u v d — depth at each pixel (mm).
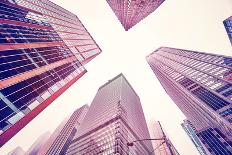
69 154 84312
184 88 82812
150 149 96312
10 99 28641
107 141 72000
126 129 82000
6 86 28359
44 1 87188
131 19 106125
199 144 126250
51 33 61312
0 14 39469
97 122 98375
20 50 36562
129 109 113500
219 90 66188
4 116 27000
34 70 37719
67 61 57000
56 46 56281
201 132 78625
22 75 33344
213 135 73938
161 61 147500
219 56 88688
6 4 46344
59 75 47188
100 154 66875
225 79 67375
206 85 73688
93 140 80312
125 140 72562
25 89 32750
